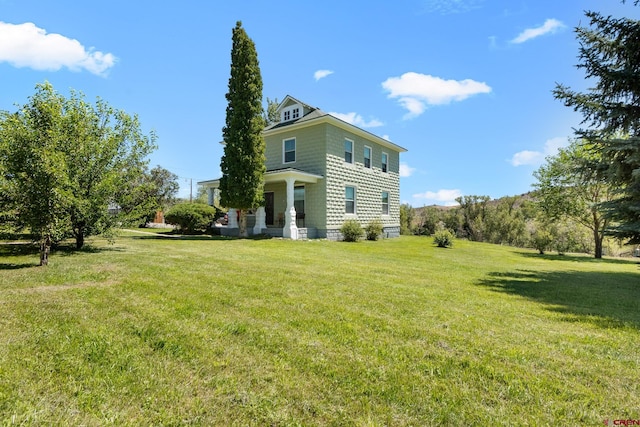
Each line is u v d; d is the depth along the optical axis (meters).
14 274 5.00
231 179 13.12
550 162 16.31
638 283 7.11
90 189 8.07
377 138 17.55
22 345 2.49
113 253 7.73
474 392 2.10
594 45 7.58
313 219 15.05
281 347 2.67
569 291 5.75
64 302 3.60
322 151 14.75
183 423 1.71
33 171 5.70
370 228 16.00
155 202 9.56
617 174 7.16
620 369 2.48
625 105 7.48
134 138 8.87
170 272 5.48
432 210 28.70
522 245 23.33
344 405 1.93
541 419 1.84
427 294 4.77
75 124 7.64
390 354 2.62
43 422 1.67
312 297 4.26
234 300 3.95
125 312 3.35
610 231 7.44
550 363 2.55
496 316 3.82
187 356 2.46
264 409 1.85
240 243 11.07
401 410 1.89
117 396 1.93
